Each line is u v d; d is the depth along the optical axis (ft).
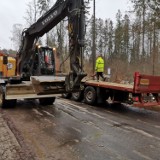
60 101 46.19
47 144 22.21
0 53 44.60
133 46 160.35
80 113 35.47
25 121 30.48
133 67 111.96
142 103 35.91
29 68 41.39
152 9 56.03
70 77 35.27
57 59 43.14
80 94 45.39
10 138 23.35
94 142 22.88
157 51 100.58
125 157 19.56
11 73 43.98
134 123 30.22
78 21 34.42
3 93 38.37
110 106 41.98
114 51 183.21
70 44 35.12
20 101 45.98
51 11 37.65
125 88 36.29
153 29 60.23
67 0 35.45
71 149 21.07
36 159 18.88
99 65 52.01
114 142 22.95
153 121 31.55
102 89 41.57
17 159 18.74
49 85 37.32
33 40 41.14
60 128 27.37
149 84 36.06
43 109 38.27
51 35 104.99
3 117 32.58
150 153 20.45
